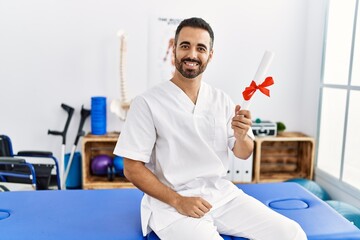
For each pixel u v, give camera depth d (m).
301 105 3.38
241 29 3.23
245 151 1.55
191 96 1.50
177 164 1.47
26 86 3.12
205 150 1.46
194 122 1.45
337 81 2.86
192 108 1.47
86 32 3.11
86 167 3.08
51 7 3.05
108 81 3.18
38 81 3.12
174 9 3.14
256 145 3.07
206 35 1.40
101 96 3.20
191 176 1.47
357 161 2.63
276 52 3.30
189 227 1.34
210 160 1.48
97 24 3.11
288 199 1.84
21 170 2.60
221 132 1.51
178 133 1.45
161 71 3.20
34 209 1.67
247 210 1.47
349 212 2.27
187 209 1.37
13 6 3.01
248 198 1.54
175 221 1.37
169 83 1.49
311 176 3.15
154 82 3.21
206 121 1.48
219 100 1.54
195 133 1.45
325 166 3.07
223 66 3.26
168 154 1.45
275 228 1.38
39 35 3.07
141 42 3.16
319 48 3.07
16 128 3.16
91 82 3.17
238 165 3.06
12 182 2.49
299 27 3.29
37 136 3.19
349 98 2.68
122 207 1.71
